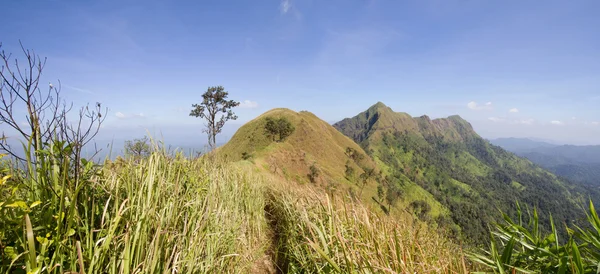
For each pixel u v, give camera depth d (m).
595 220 1.74
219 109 28.83
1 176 1.48
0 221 1.32
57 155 1.69
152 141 2.79
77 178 1.76
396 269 1.98
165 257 2.02
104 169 2.32
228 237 3.30
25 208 1.35
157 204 2.31
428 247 3.14
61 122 1.68
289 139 73.88
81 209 1.81
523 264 2.11
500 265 1.99
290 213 4.35
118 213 1.67
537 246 2.04
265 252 4.38
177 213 2.50
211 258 2.66
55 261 1.46
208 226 2.75
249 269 3.62
